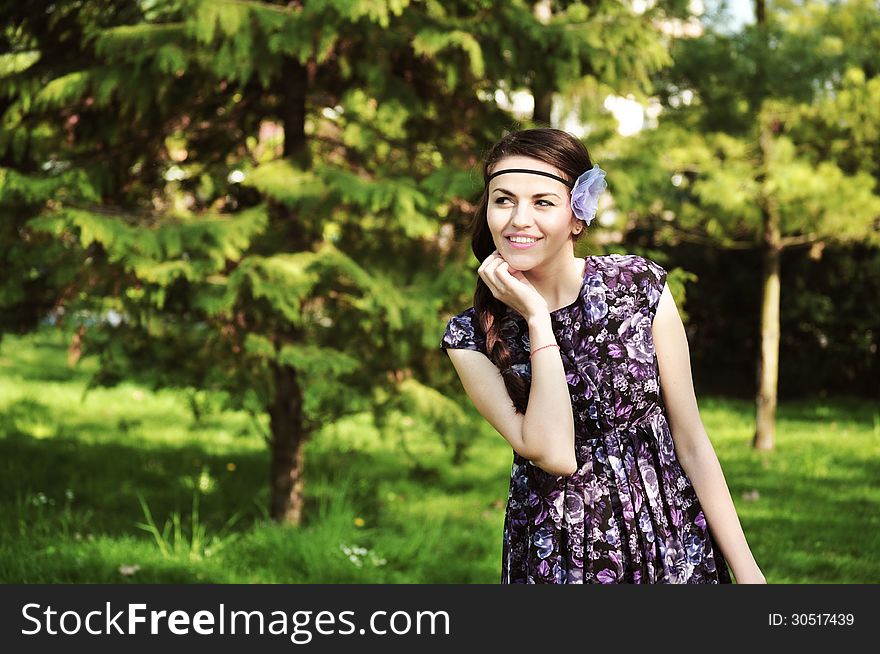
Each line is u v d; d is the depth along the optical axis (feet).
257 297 15.20
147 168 18.03
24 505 18.92
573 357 6.50
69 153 17.15
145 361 17.40
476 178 8.50
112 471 22.71
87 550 15.72
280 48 14.83
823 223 26.91
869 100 25.93
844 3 27.32
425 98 17.71
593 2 17.46
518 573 6.61
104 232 14.37
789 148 26.53
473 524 19.27
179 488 21.49
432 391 17.80
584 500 6.40
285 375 17.87
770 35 23.77
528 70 16.43
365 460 24.64
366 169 17.75
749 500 21.76
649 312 6.59
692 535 6.51
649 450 6.53
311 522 18.01
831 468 25.53
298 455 18.12
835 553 17.61
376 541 17.07
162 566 15.19
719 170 26.25
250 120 18.16
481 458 26.18
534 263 6.33
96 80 15.37
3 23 16.85
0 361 41.24
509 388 6.48
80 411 30.76
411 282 17.22
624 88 16.62
